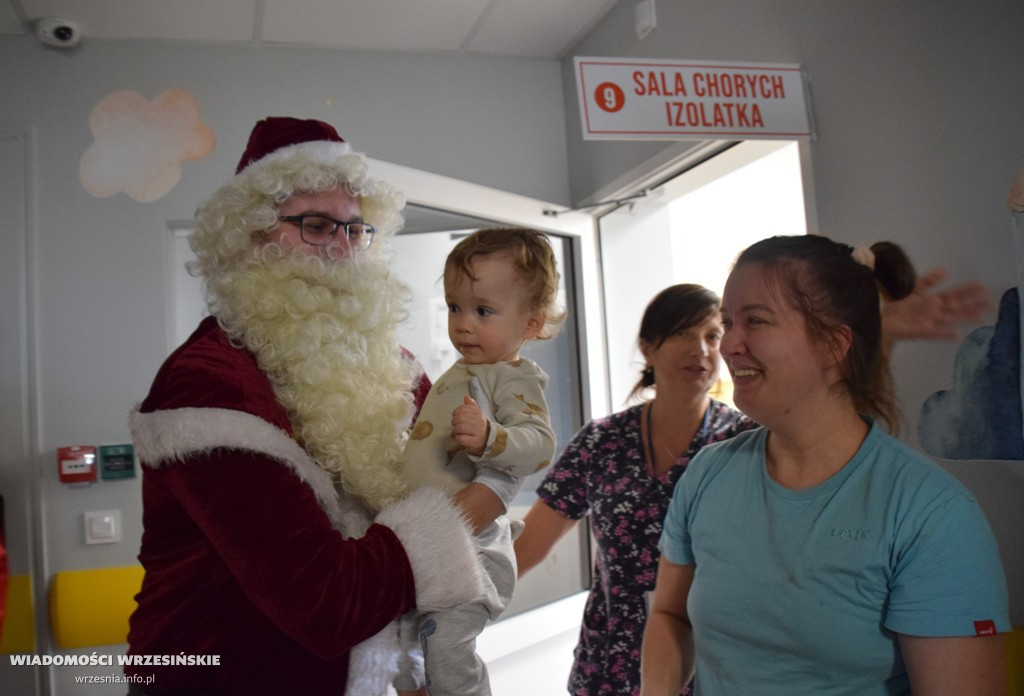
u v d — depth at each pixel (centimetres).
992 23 144
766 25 201
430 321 259
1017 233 138
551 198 311
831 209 184
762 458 107
